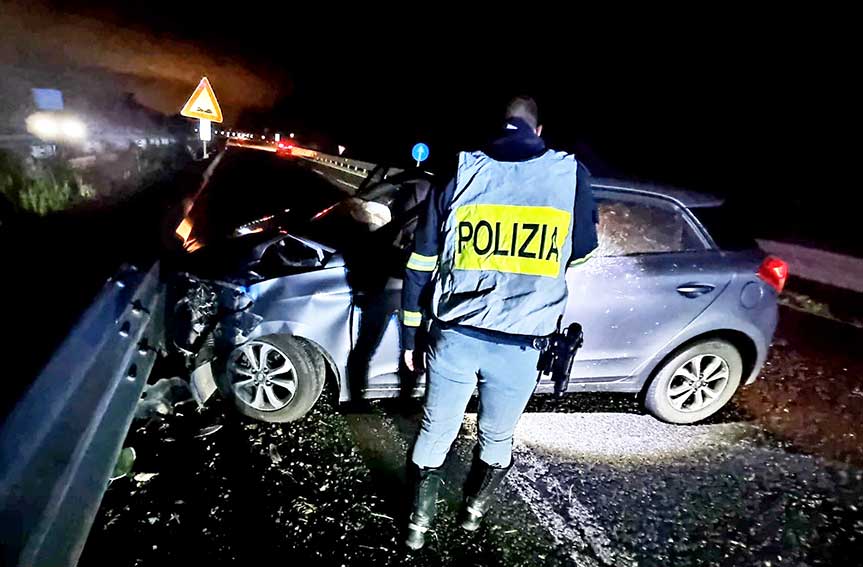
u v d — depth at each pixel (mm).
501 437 2350
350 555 2324
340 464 2910
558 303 2086
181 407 3299
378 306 3174
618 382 3443
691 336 3381
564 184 2055
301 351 3148
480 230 2049
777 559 2475
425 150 4215
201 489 2633
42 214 5676
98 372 2211
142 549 2240
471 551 2408
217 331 3146
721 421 3633
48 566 1579
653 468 3076
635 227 3348
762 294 3422
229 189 13344
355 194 3818
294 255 3402
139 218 6207
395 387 3311
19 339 3229
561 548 2461
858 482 3045
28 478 1555
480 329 2066
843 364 4668
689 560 2441
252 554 2273
